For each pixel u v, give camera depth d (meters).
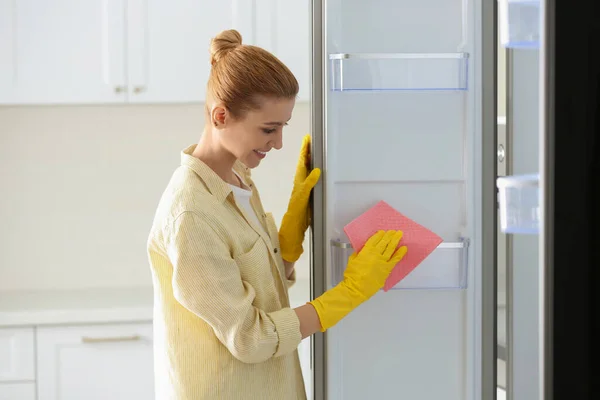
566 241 1.03
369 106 1.79
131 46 3.01
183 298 1.54
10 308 2.94
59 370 2.89
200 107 3.43
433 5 1.77
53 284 3.42
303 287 3.21
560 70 1.01
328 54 1.74
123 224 3.43
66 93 3.00
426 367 1.84
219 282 1.52
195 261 1.51
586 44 1.01
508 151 1.58
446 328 1.83
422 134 1.79
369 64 1.73
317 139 1.77
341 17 1.76
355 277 1.63
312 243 1.80
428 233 1.70
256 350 1.56
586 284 1.03
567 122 1.02
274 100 1.55
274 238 1.82
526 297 1.51
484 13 1.74
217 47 1.62
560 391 1.04
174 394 1.63
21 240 3.40
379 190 1.80
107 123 3.40
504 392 1.74
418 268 1.78
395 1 1.76
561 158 1.02
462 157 1.80
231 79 1.55
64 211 3.41
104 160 3.41
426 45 1.77
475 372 1.80
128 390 2.92
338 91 1.73
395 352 1.84
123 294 3.23
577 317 1.03
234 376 1.62
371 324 1.84
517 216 1.33
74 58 3.00
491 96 1.75
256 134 1.58
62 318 2.87
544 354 1.05
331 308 1.62
